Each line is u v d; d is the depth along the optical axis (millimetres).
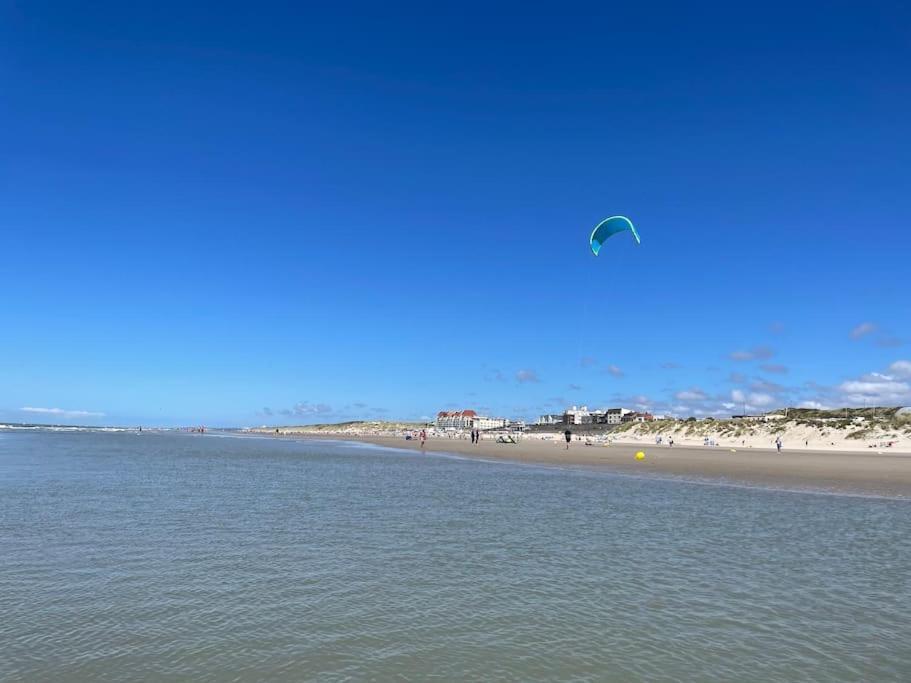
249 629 9680
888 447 84062
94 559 14086
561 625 10008
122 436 184750
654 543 16688
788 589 12297
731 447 97625
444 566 13750
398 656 8680
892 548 16344
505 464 53000
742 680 8086
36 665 8281
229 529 18031
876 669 8516
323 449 90562
